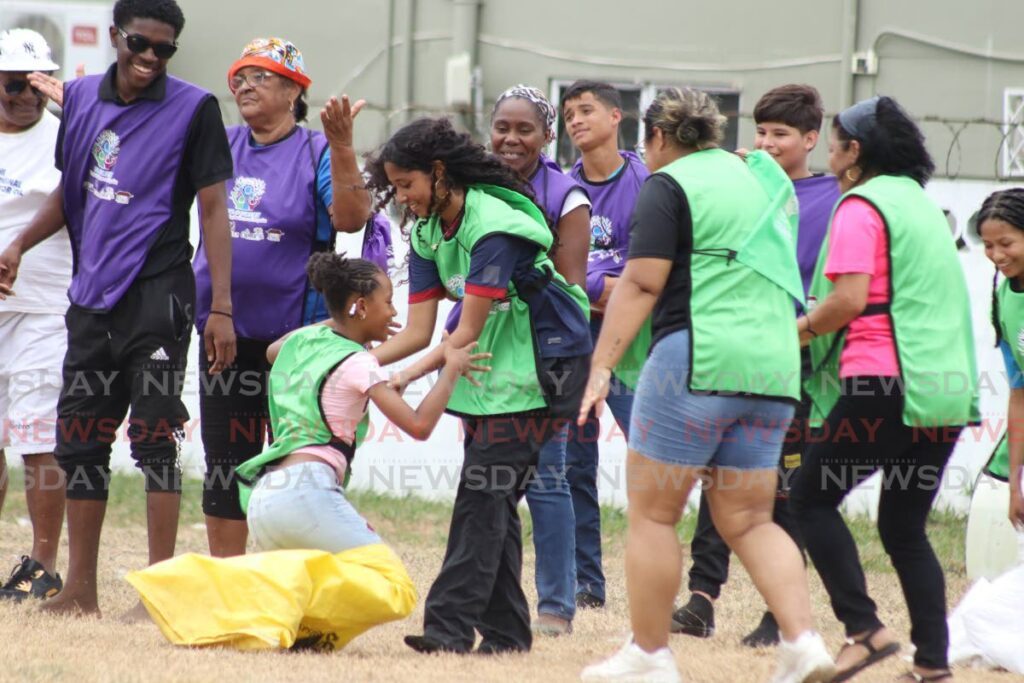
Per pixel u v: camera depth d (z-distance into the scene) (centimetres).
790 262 1642
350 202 2162
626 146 4094
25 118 2495
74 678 1570
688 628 2233
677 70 4066
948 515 3409
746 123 4041
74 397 2147
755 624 2381
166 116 2123
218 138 2152
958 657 2078
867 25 3953
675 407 1588
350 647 1906
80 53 4266
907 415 1714
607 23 4091
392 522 3412
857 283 1712
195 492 3566
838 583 1769
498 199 1869
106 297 2117
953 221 3456
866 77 3966
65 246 2470
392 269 2680
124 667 1639
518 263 1844
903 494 1769
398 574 1855
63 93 2222
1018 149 3862
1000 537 2847
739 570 2952
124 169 2116
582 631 2191
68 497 2150
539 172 2228
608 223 2495
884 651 1742
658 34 4075
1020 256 2011
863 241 1722
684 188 1605
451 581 1844
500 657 1833
